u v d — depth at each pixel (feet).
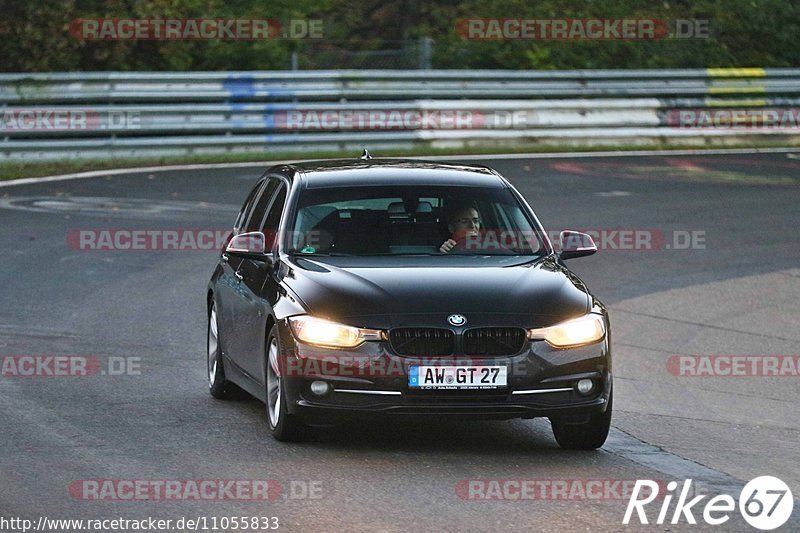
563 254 88.58
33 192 207.21
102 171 232.32
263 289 84.33
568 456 78.28
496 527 61.26
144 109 250.57
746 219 191.72
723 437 89.20
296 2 314.55
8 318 126.41
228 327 92.02
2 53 284.41
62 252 161.48
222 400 94.68
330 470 72.49
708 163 256.73
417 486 69.05
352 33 322.14
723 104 292.81
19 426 83.71
